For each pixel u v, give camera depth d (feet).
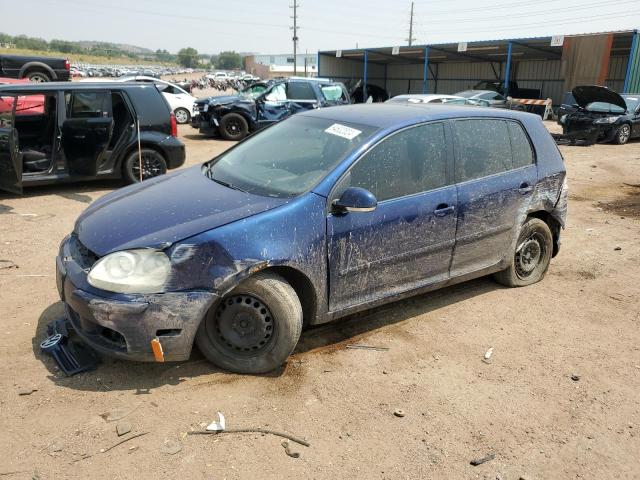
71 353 11.11
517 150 15.10
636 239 21.84
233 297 10.57
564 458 9.11
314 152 12.47
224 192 11.73
